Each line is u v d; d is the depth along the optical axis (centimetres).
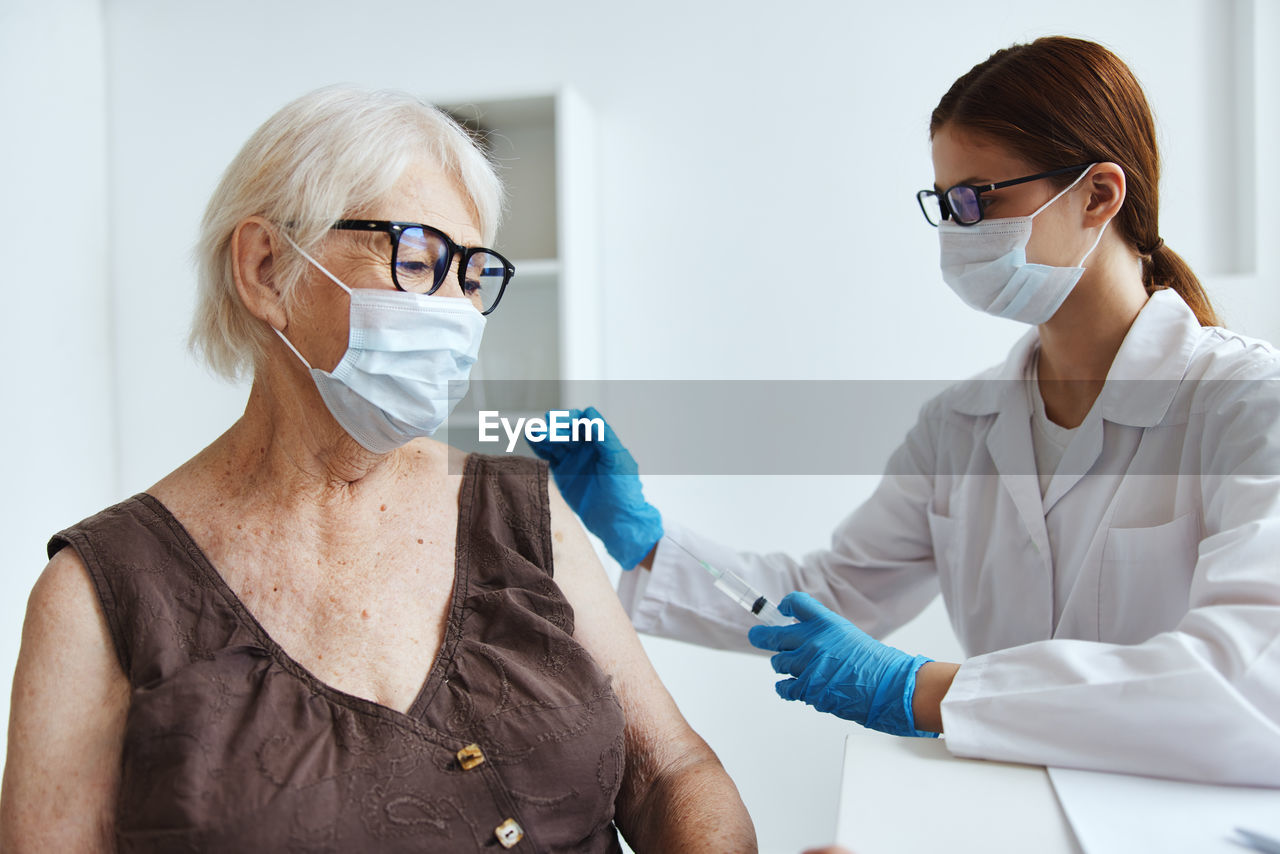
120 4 288
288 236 94
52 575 87
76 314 276
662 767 106
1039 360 139
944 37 238
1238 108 218
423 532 103
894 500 160
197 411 288
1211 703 80
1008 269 123
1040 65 121
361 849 81
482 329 105
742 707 253
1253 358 112
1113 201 118
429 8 270
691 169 254
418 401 96
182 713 82
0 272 249
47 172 265
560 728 93
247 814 79
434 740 88
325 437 97
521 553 107
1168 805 78
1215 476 109
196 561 91
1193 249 222
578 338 242
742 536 255
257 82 282
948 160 127
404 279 95
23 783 81
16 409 253
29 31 259
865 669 107
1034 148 118
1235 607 87
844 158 245
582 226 246
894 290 244
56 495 267
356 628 93
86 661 85
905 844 73
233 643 87
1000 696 89
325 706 87
